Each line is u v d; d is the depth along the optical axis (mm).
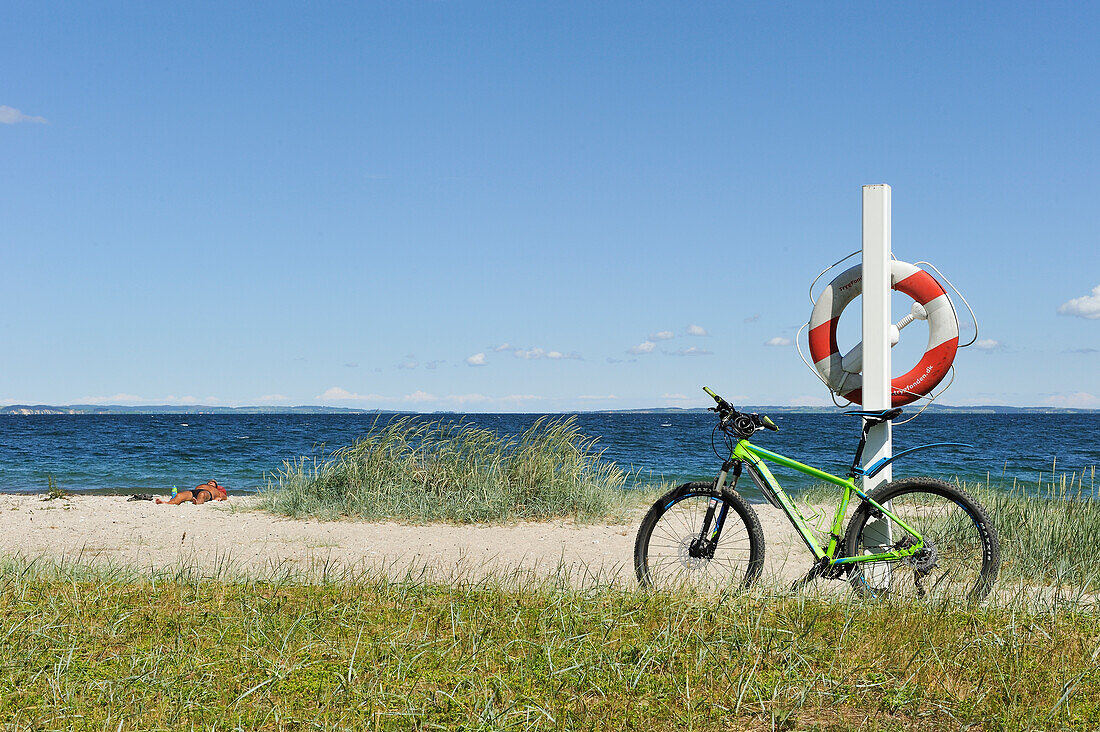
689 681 3205
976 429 59969
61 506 11922
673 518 5277
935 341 5453
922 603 4293
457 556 7625
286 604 4301
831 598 4434
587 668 3316
